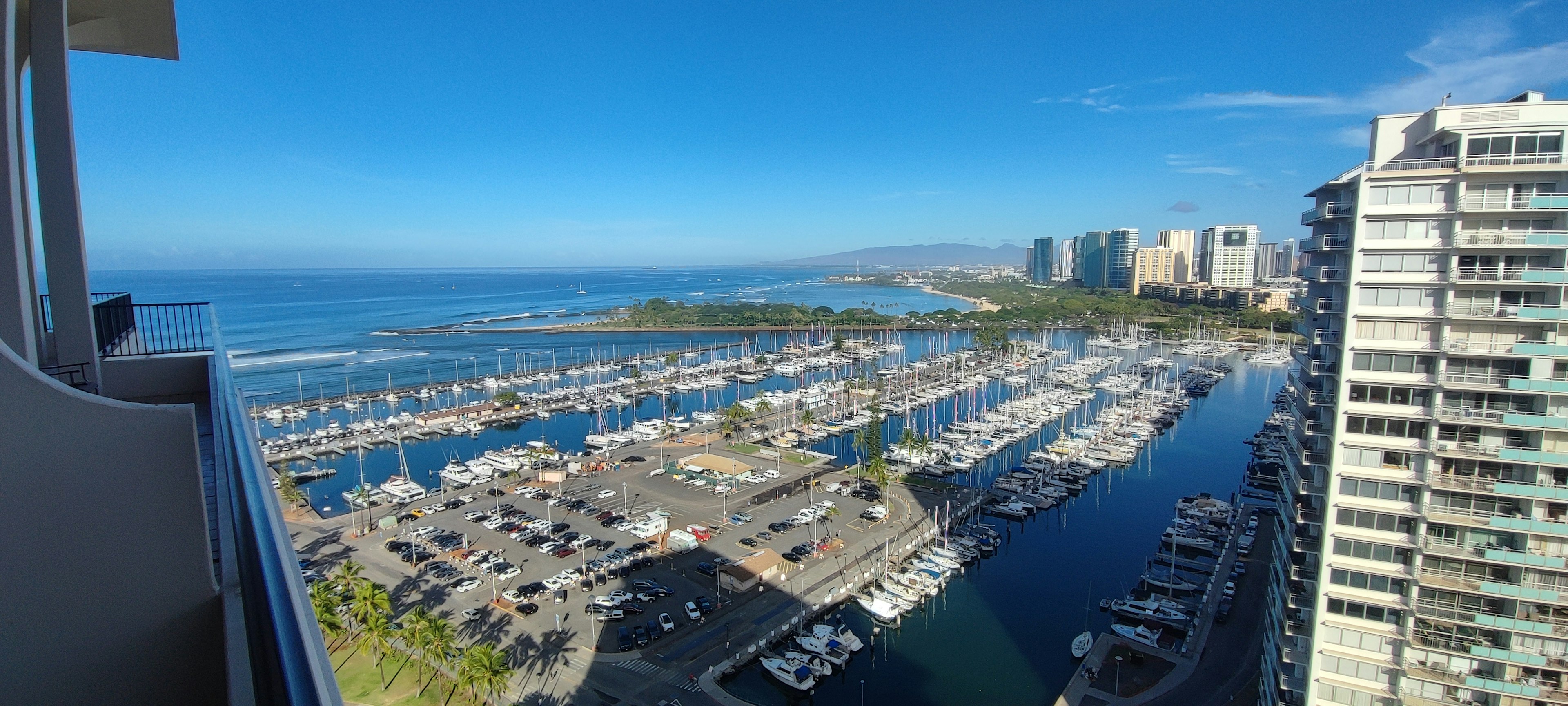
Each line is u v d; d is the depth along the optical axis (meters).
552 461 119.81
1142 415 151.50
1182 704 57.88
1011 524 98.31
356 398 166.62
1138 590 77.25
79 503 8.19
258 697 6.88
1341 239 38.94
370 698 55.28
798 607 72.44
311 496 107.75
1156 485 113.94
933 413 162.25
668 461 121.81
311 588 61.91
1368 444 37.59
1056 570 84.12
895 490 108.38
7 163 12.19
